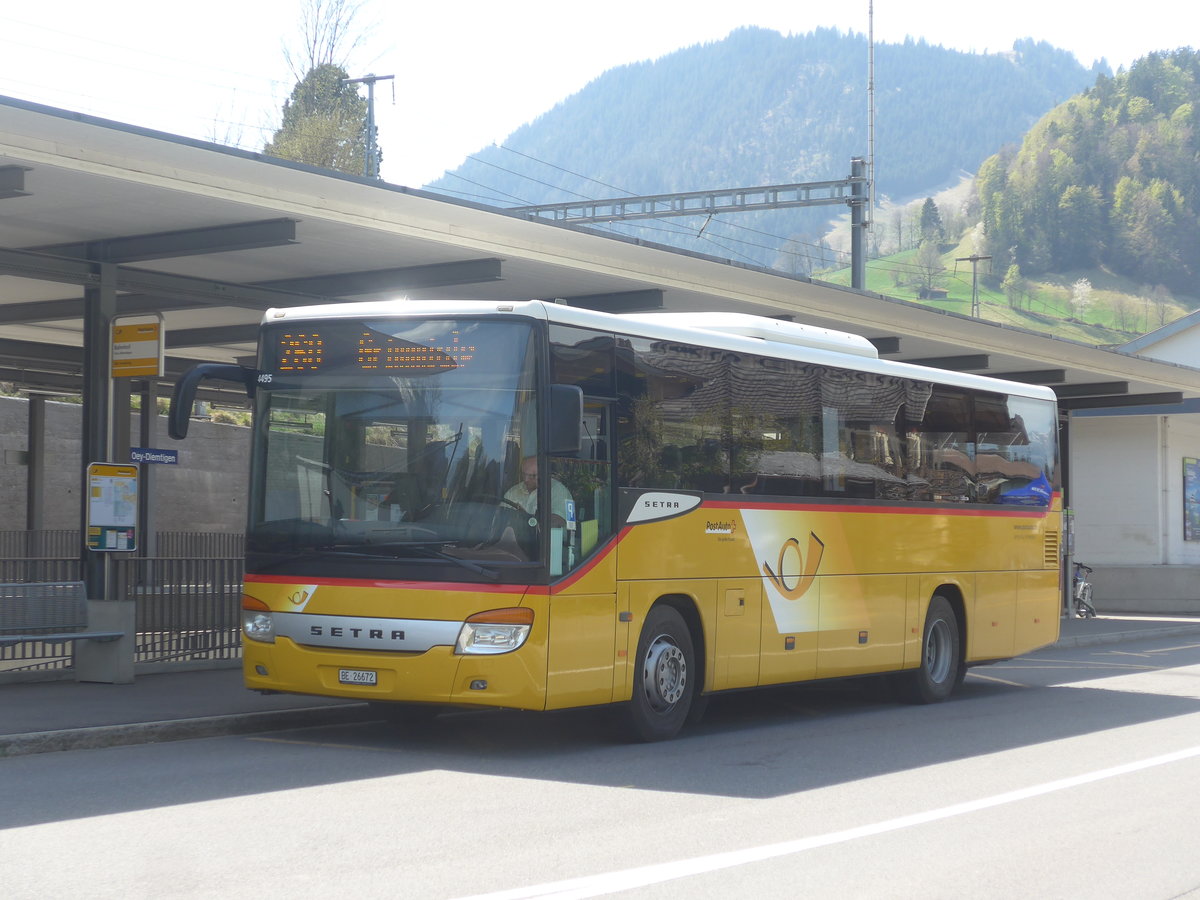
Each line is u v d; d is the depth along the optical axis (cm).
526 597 1048
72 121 1196
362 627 1066
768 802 909
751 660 1278
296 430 1117
